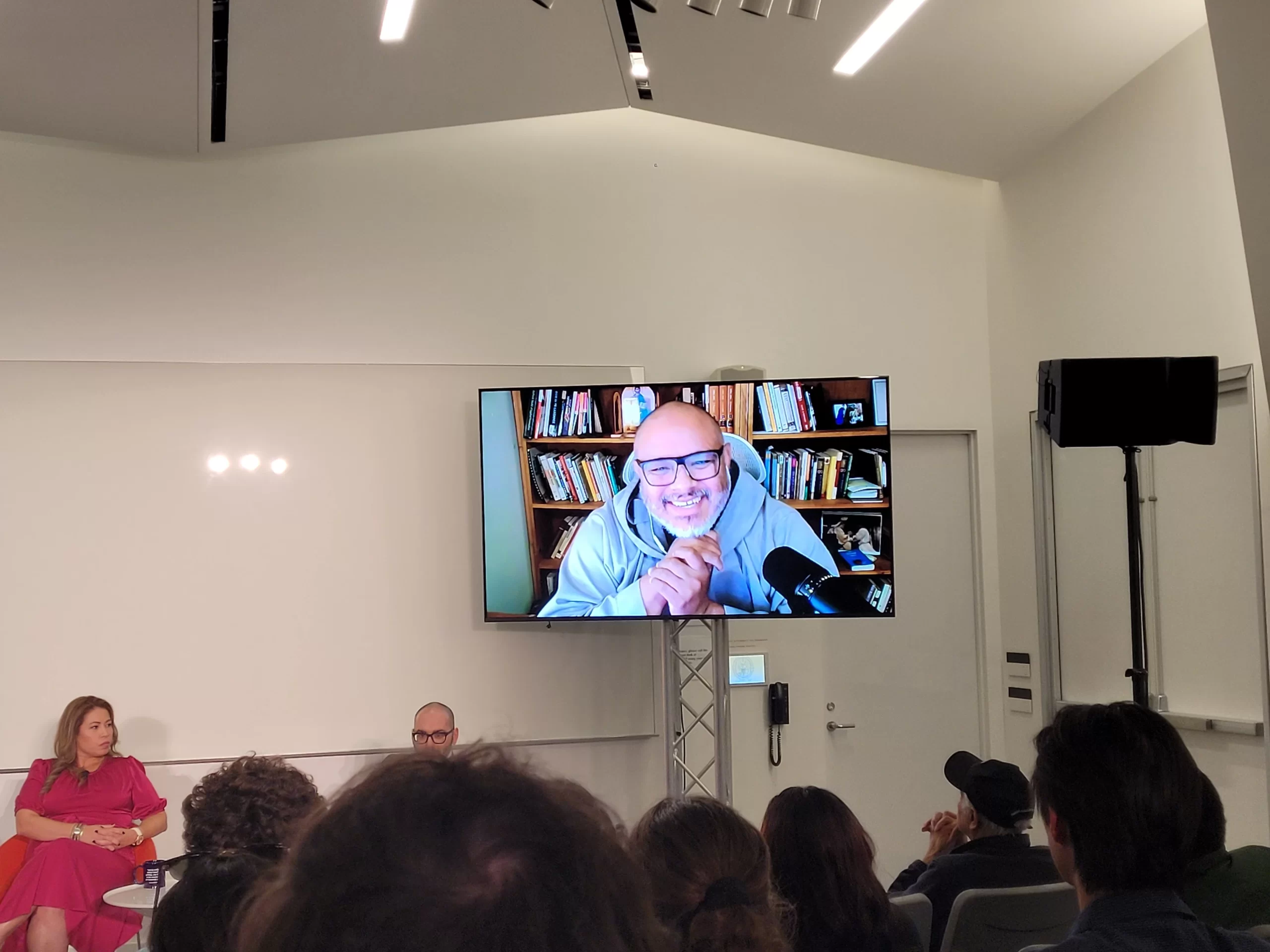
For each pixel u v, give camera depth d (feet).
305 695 15.74
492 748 1.82
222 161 16.42
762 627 17.20
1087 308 16.05
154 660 15.44
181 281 16.14
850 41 13.89
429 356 16.63
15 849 13.94
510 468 15.60
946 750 17.58
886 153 17.33
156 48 13.05
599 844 1.67
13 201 15.79
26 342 15.66
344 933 1.53
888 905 6.44
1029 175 17.39
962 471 18.19
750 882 4.32
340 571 15.98
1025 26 13.47
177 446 15.78
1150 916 3.89
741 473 15.28
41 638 15.20
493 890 1.55
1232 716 13.70
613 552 15.40
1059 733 4.22
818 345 17.71
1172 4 13.08
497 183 17.07
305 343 16.34
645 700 16.56
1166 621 14.83
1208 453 14.06
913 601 17.76
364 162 16.75
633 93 16.22
